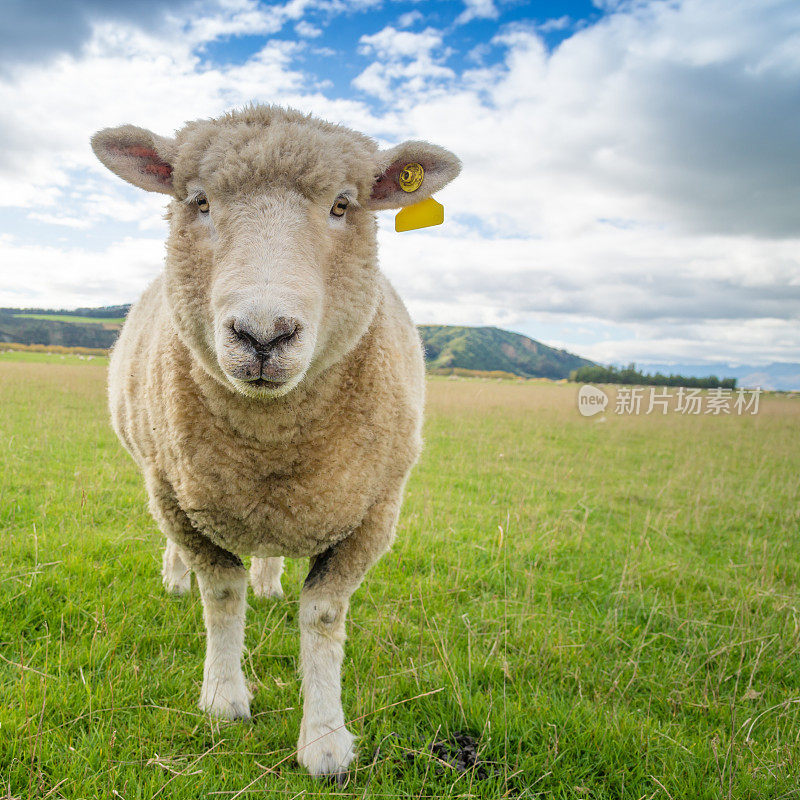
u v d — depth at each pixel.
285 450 2.34
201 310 2.22
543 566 4.77
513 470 8.74
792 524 6.69
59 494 5.56
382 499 2.67
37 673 2.65
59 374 20.20
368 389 2.48
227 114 2.41
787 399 28.56
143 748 2.27
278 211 2.07
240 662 2.70
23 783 2.09
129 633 3.13
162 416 2.52
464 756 2.44
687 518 6.42
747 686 3.04
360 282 2.34
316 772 2.29
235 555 2.72
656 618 3.90
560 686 3.00
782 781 2.31
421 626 3.23
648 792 2.31
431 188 2.51
